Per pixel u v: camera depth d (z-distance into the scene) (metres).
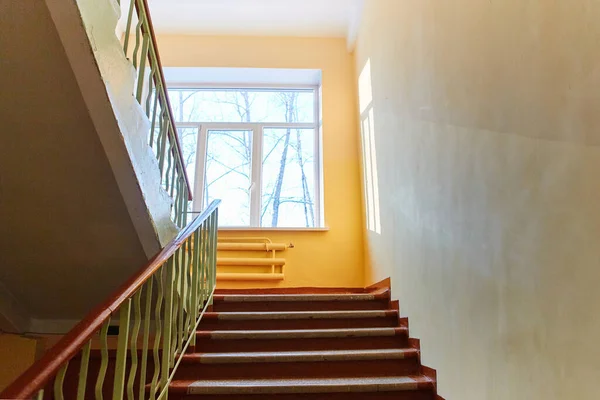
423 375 2.26
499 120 1.57
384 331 2.55
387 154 3.18
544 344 1.28
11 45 1.30
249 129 4.66
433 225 2.22
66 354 0.98
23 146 1.54
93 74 1.38
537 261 1.32
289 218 4.37
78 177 1.65
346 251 4.04
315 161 4.56
